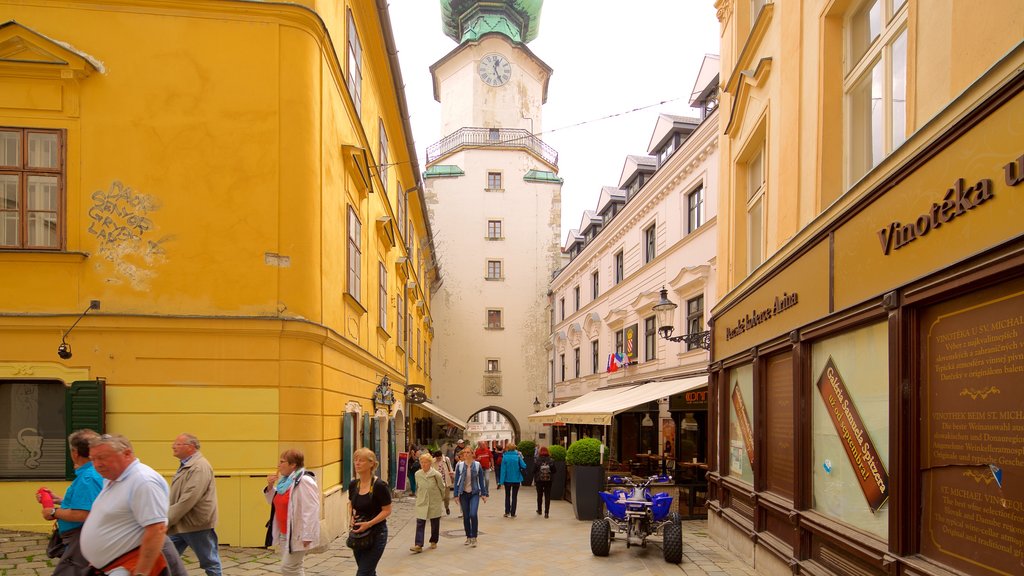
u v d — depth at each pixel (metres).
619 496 9.66
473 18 39.41
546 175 38.38
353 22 12.62
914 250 4.48
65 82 9.38
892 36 5.64
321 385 9.82
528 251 37.66
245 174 9.66
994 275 3.57
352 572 7.98
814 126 6.90
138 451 9.05
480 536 11.27
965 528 3.91
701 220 17.16
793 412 6.89
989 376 3.73
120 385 9.12
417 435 27.80
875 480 5.16
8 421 9.10
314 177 9.90
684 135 20.02
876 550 4.83
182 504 5.60
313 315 9.75
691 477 14.81
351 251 12.07
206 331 9.31
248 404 9.30
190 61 9.70
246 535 9.02
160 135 9.58
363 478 5.99
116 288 9.30
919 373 4.46
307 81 9.86
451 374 36.34
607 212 30.12
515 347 37.00
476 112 38.53
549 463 14.35
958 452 4.01
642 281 21.67
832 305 5.93
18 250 9.09
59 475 9.01
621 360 23.16
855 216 5.46
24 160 9.26
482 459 19.70
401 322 20.53
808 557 6.48
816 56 6.90
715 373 11.53
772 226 8.37
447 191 37.69
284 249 9.62
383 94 16.17
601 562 8.88
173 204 9.52
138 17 9.62
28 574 6.83
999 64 3.54
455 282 37.06
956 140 3.97
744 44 10.38
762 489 8.23
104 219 9.36
